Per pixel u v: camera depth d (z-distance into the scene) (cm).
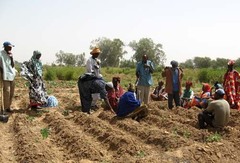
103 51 10900
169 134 964
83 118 1197
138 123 1141
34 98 1364
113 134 971
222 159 835
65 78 3525
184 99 1511
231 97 1338
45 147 895
